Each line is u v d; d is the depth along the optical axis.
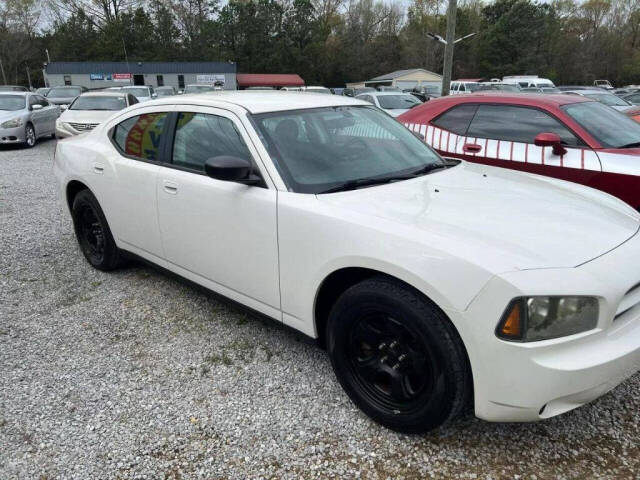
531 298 1.95
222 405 2.71
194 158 3.28
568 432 2.48
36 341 3.37
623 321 2.19
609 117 5.33
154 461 2.34
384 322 2.38
